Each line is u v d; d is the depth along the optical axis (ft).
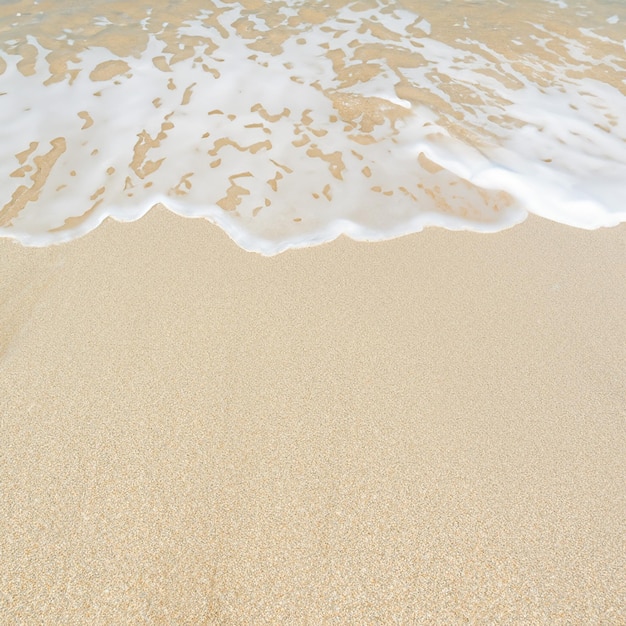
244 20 14.52
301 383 6.68
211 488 5.62
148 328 7.27
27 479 5.63
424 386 6.68
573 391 6.67
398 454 5.98
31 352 6.93
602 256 8.56
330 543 5.22
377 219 9.11
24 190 9.34
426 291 7.95
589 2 15.87
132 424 6.18
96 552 5.10
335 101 11.53
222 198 9.36
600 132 11.07
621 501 5.61
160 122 10.86
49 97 11.43
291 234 8.80
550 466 5.90
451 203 9.43
